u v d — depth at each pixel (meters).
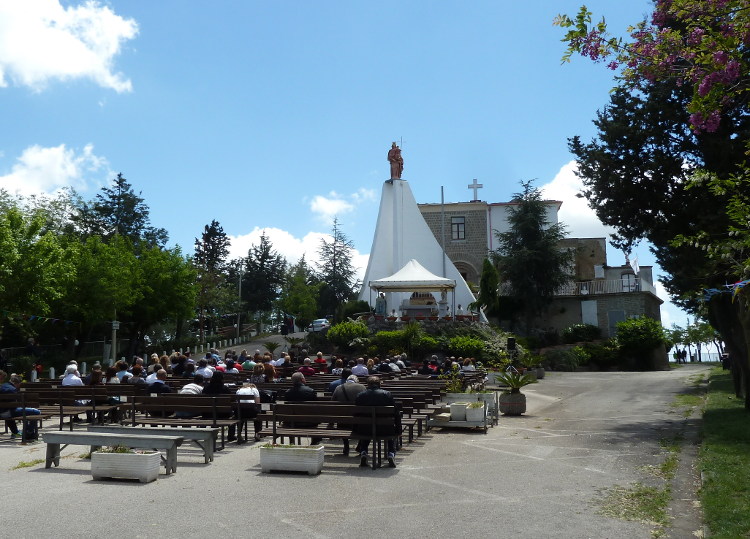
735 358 16.08
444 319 36.03
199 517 6.41
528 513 6.66
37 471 8.68
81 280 31.34
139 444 8.45
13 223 26.47
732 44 7.60
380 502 7.08
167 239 61.41
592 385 25.86
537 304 43.62
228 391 11.89
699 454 9.64
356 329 35.28
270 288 80.19
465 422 12.76
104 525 6.11
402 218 51.19
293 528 6.07
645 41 8.45
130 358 38.91
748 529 5.81
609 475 8.53
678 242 9.81
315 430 9.45
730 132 13.90
